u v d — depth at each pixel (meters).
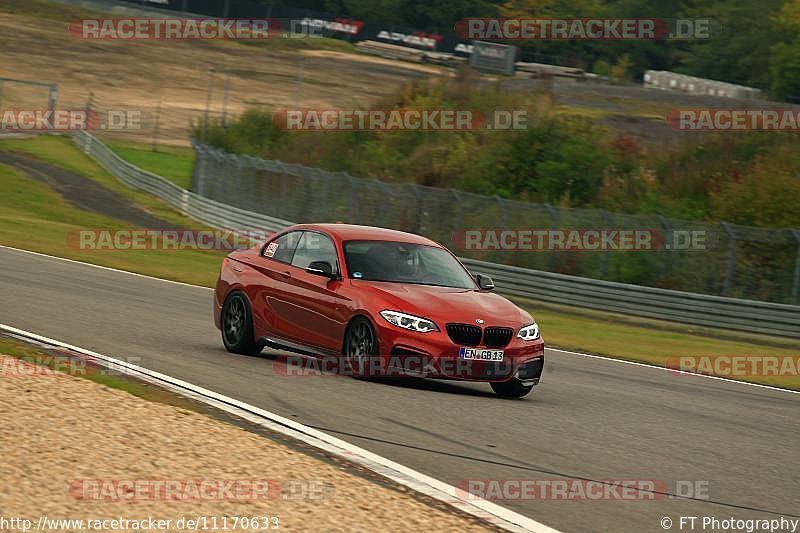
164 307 54.62
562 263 96.19
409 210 106.44
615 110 177.75
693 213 109.75
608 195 116.56
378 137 145.12
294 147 154.50
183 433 24.69
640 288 84.25
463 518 20.45
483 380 35.03
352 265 37.59
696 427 33.38
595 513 21.78
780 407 40.78
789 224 101.25
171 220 135.25
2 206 128.50
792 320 79.31
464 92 150.38
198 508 19.08
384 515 19.88
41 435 22.92
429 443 27.03
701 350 65.81
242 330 40.00
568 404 35.88
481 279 38.88
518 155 123.94
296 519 19.00
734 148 122.38
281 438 25.98
